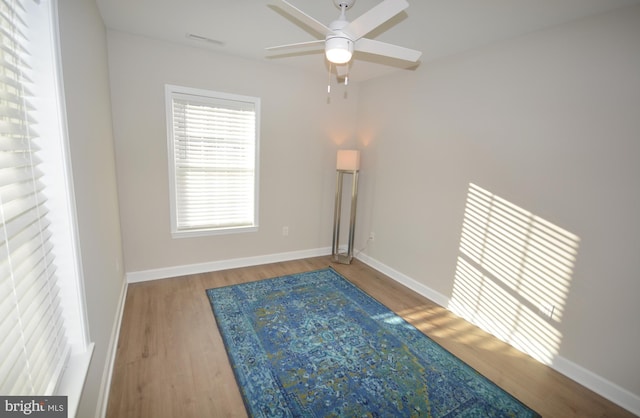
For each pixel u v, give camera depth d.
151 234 3.19
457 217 2.86
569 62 2.03
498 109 2.48
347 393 1.85
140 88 2.90
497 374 2.10
